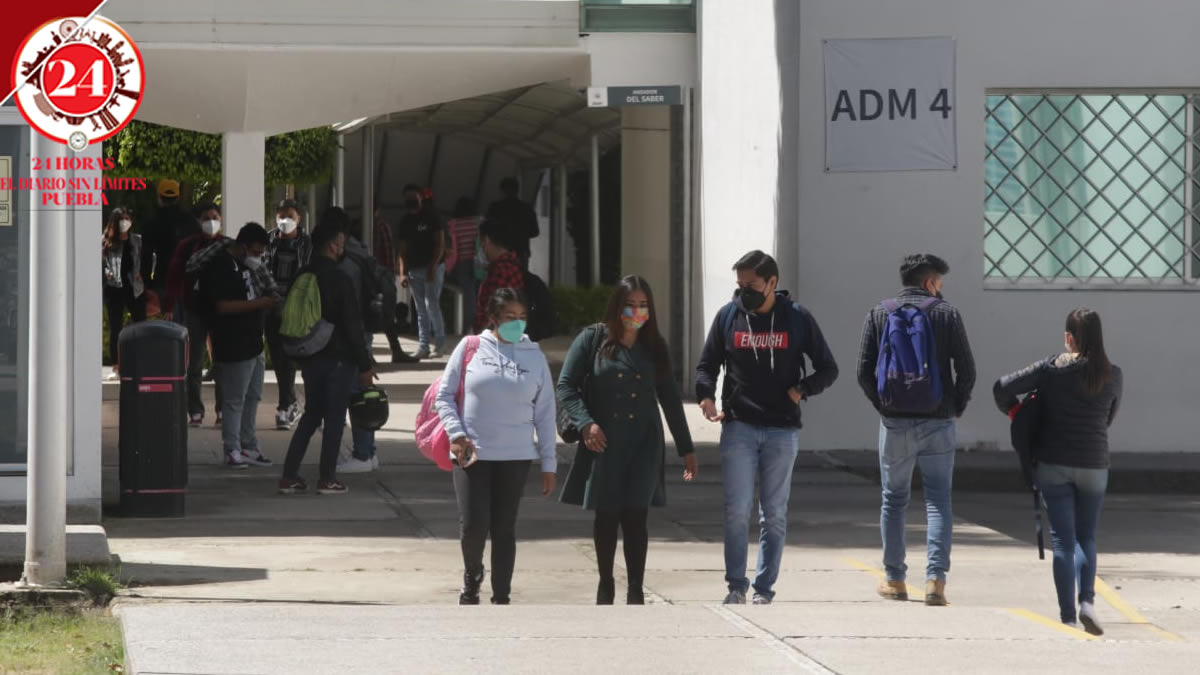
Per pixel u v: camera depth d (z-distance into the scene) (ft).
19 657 50.93
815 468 103.55
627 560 61.62
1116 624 65.21
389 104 140.46
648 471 60.75
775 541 62.90
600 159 230.07
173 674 44.42
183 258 115.34
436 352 173.78
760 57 116.16
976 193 108.47
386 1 125.90
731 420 62.95
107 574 63.82
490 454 59.47
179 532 77.61
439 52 126.93
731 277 126.00
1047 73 108.58
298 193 217.36
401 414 126.82
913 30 107.96
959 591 69.21
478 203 263.29
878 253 108.27
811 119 107.86
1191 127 110.63
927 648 50.26
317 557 71.87
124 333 80.89
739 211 123.65
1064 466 63.98
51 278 60.54
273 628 51.65
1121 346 109.60
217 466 99.76
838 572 71.36
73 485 73.72
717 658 48.16
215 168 162.71
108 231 133.69
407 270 172.35
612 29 132.46
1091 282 110.01
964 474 102.12
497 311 59.93
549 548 76.33
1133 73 108.99
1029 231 110.22
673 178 144.36
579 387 61.11
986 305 108.78
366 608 56.59
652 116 150.30
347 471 98.68
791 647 50.14
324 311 89.61
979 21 108.37
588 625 53.42
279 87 131.64
